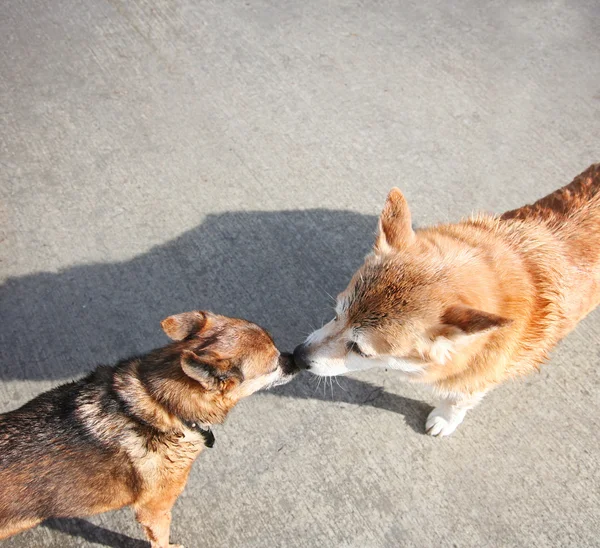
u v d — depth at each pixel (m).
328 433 0.92
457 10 1.40
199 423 0.77
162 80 1.31
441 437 0.92
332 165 1.19
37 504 0.72
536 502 0.86
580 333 1.00
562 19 1.37
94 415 0.75
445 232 0.82
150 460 0.75
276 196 1.15
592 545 0.83
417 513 0.86
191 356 0.69
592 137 1.20
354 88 1.29
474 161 1.18
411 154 1.19
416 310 0.71
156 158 1.20
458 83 1.28
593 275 0.79
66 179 1.17
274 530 0.85
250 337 0.78
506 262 0.76
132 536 0.85
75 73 1.31
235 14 1.41
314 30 1.38
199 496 0.87
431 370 0.76
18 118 1.25
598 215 0.81
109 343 1.00
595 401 0.94
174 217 1.13
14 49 1.35
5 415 0.74
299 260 1.08
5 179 1.17
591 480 0.88
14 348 0.99
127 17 1.41
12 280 1.05
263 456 0.90
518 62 1.31
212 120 1.25
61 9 1.42
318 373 0.82
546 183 1.15
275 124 1.24
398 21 1.39
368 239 1.10
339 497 0.87
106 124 1.24
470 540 0.84
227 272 1.07
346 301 0.78
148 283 1.06
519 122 1.23
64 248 1.09
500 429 0.92
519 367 0.79
